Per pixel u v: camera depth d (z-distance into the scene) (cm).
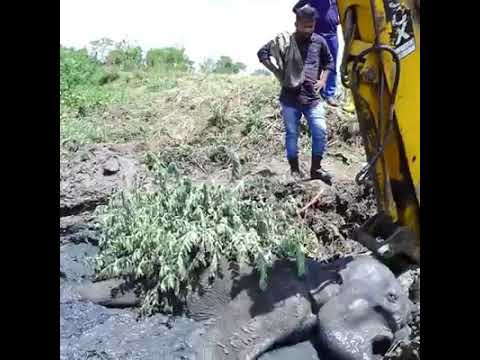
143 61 1420
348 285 500
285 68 745
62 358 497
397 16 447
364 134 484
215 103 1011
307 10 731
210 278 546
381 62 455
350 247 686
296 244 552
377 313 481
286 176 780
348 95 947
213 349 503
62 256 660
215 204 580
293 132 765
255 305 520
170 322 541
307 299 514
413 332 444
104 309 564
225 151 858
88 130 944
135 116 1038
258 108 974
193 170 840
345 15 461
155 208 599
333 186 746
